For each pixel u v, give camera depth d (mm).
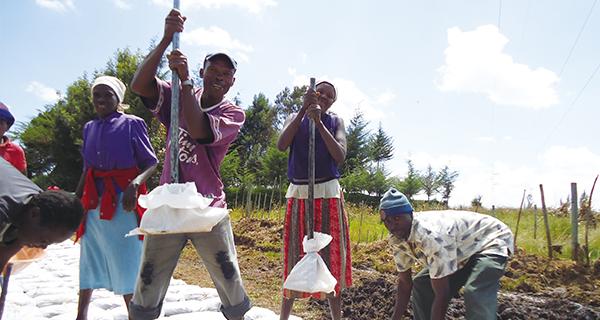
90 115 19547
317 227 2992
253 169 29188
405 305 3164
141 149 2943
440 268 2641
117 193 2820
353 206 15156
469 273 2873
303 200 3053
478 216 2982
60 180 20219
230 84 2521
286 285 2449
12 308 3193
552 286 5113
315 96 2758
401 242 2920
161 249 2250
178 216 2055
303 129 3080
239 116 2557
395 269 5898
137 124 2982
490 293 2611
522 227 8414
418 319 3121
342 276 2980
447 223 2840
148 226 2020
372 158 29141
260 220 9828
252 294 4742
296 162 3074
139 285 2273
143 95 2395
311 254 2494
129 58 20109
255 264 6684
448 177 23797
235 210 14398
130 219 2826
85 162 2924
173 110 2123
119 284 2787
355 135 27938
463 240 2863
